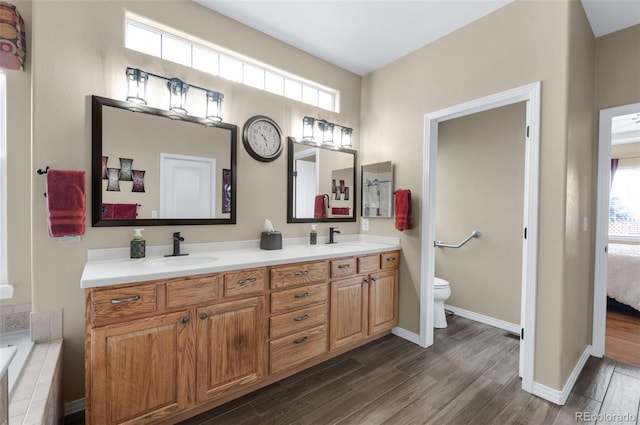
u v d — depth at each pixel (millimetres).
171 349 1585
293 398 1919
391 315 2820
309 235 2879
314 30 2527
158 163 2045
